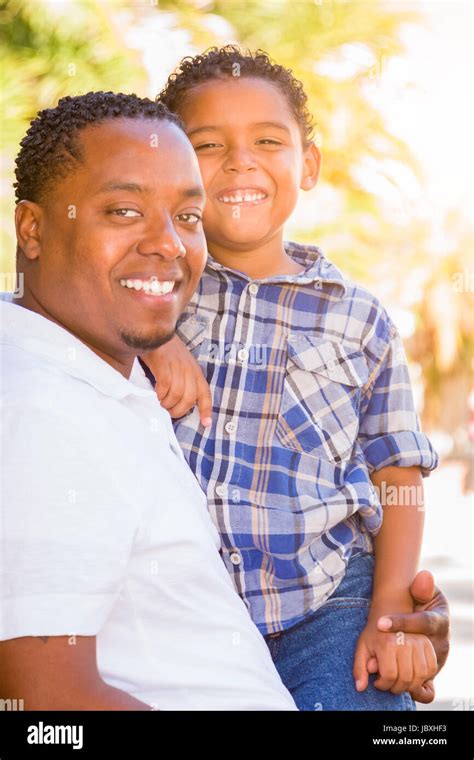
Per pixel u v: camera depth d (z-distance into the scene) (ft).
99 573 5.66
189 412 7.89
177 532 6.08
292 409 8.00
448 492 49.06
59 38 21.04
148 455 6.20
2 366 5.90
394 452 8.39
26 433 5.64
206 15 24.23
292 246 9.02
